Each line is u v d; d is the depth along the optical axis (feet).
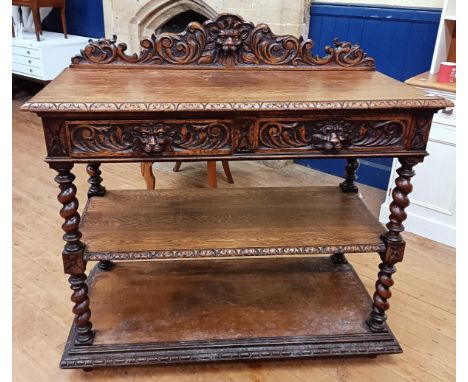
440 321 6.09
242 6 9.92
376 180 10.03
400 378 5.21
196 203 5.95
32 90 16.85
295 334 5.32
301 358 5.34
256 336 5.28
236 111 4.19
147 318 5.52
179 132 4.29
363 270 7.16
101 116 4.10
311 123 4.40
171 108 4.09
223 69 5.52
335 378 5.20
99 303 5.76
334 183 10.28
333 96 4.46
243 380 5.15
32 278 6.75
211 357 5.08
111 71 5.32
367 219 5.61
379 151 4.57
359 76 5.46
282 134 4.42
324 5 9.45
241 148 4.44
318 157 4.55
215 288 6.11
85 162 4.28
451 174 7.42
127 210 5.71
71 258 4.67
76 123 4.11
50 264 7.09
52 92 4.34
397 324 6.01
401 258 5.03
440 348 5.65
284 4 9.36
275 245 4.99
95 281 6.19
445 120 7.14
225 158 4.44
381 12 8.71
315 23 9.73
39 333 5.72
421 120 4.47
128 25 11.93
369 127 4.47
